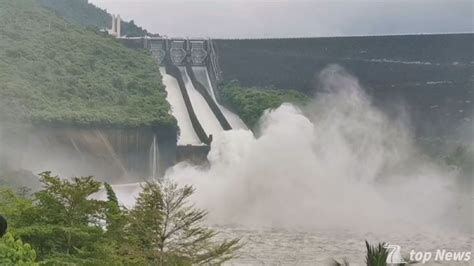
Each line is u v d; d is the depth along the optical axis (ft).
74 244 214.48
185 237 210.59
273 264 373.20
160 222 207.31
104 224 255.70
